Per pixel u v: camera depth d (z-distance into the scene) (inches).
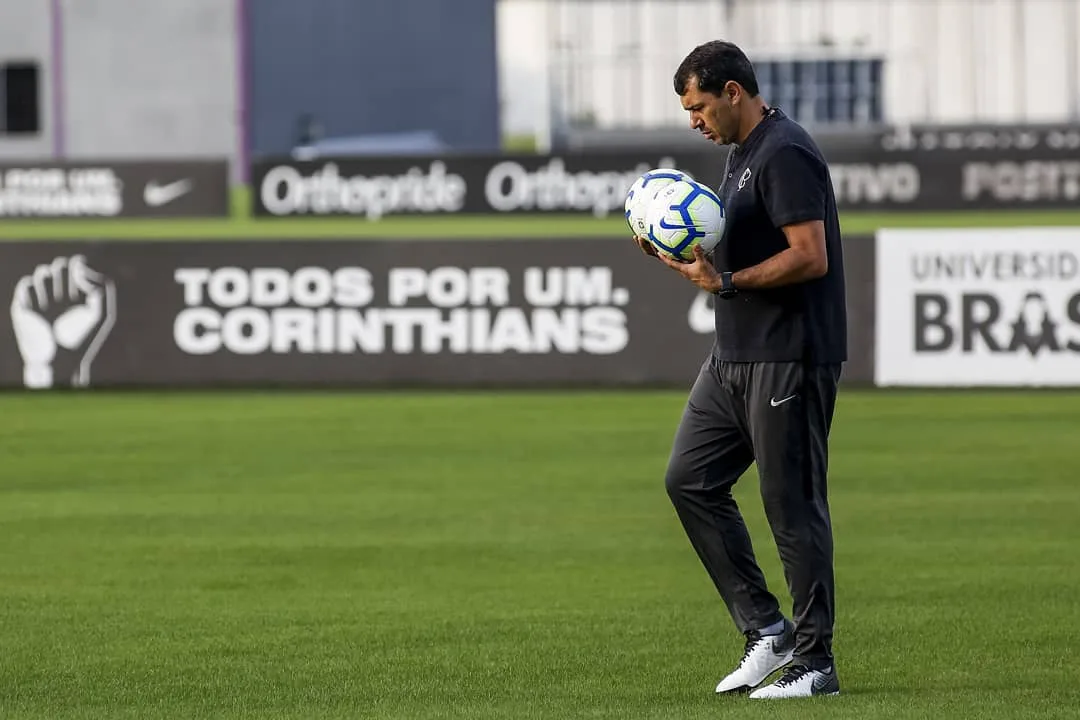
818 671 672.4
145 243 1780.3
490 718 646.5
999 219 3580.2
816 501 668.1
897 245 1710.1
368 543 1036.5
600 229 3560.5
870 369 1722.4
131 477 1285.7
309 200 3937.0
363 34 5841.5
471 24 6186.0
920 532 1063.0
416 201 3919.8
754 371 664.4
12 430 1521.9
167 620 834.8
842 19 7298.2
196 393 1763.0
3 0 5378.9
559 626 818.8
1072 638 787.4
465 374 1769.2
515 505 1163.3
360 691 695.1
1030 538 1041.5
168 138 5403.5
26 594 897.5
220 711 665.0
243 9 5369.1
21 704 678.5
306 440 1459.2
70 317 1786.4
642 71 7598.4
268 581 929.5
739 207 660.1
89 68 5378.9
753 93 663.8
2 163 3838.6
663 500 1181.7
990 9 7135.8
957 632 799.7
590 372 1760.6
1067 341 1694.1
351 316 1771.7
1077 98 7101.4
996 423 1528.1
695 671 727.7
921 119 7209.6
